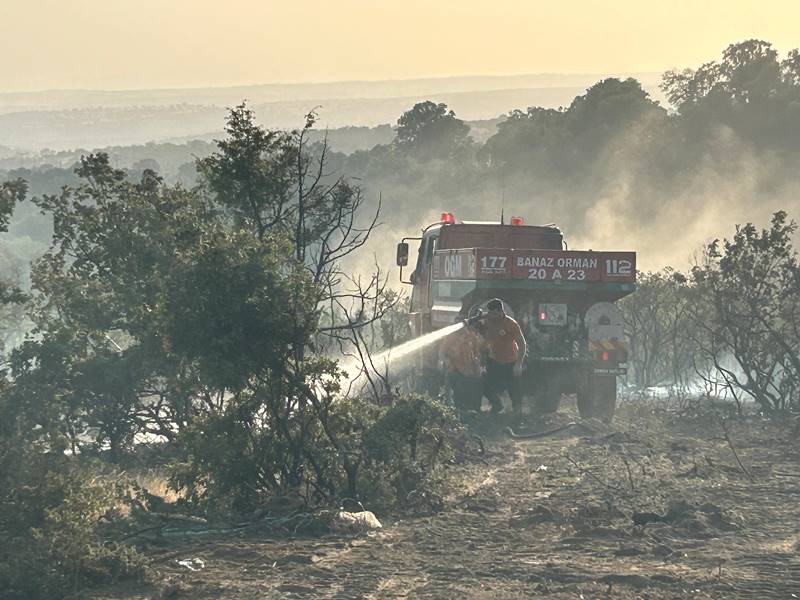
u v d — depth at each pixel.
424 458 20.88
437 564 14.76
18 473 17.52
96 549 14.82
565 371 34.38
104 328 25.38
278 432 19.42
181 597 13.52
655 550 15.19
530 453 26.25
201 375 19.25
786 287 33.34
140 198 26.08
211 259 19.00
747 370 32.53
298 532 17.19
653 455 24.83
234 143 23.44
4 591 14.25
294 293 19.16
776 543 15.77
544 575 14.05
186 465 19.28
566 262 33.97
